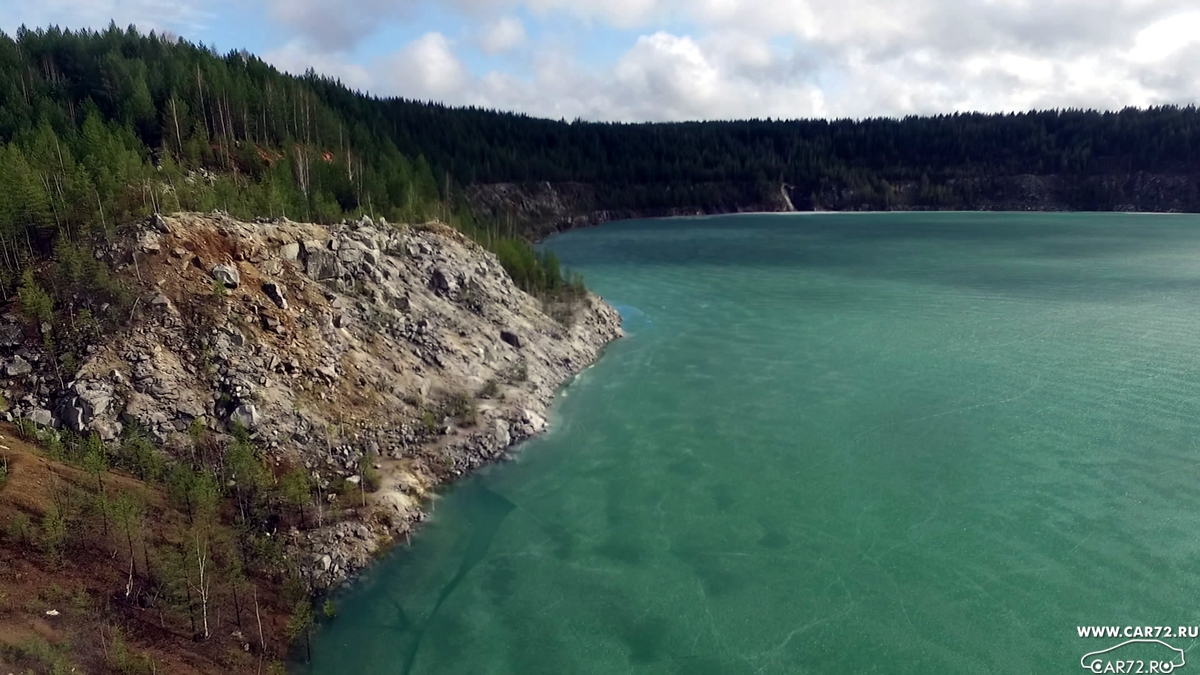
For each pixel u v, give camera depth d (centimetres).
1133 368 6400
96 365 3822
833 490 4278
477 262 7062
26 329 3931
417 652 2992
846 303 9412
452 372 5312
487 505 4122
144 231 4494
